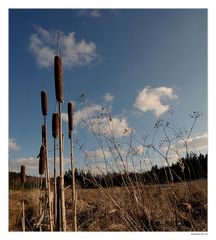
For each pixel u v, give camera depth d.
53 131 3.08
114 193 4.56
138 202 4.54
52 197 3.54
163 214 4.49
